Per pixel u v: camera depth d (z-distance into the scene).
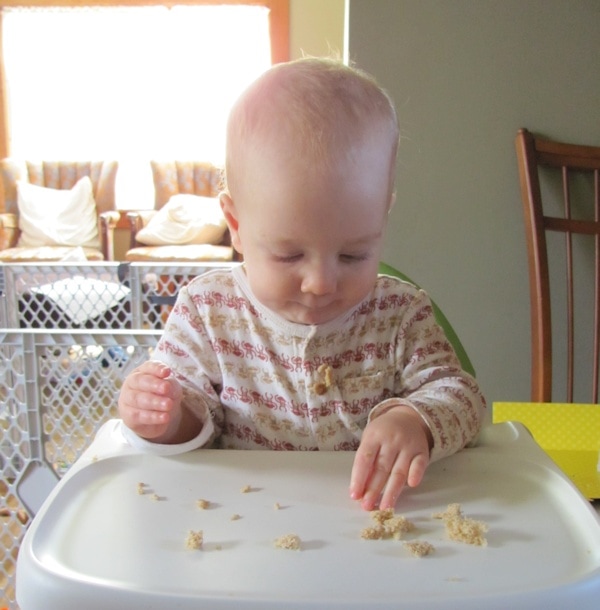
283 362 0.72
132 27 4.11
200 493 0.51
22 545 0.42
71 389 0.96
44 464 0.95
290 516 0.47
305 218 0.54
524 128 1.36
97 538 0.44
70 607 0.37
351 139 0.56
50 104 4.18
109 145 4.21
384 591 0.37
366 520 0.47
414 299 0.75
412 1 1.34
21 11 4.06
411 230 1.43
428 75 1.37
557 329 1.47
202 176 3.92
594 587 0.38
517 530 0.46
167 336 0.76
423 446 0.55
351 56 1.37
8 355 0.97
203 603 0.36
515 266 1.44
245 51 4.10
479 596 0.36
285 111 0.57
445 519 0.47
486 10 1.34
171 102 4.18
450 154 1.40
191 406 0.67
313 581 0.38
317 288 0.56
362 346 0.73
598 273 1.30
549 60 1.36
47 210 3.74
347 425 0.71
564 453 0.90
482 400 0.67
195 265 1.49
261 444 0.73
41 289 1.56
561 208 1.42
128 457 0.57
